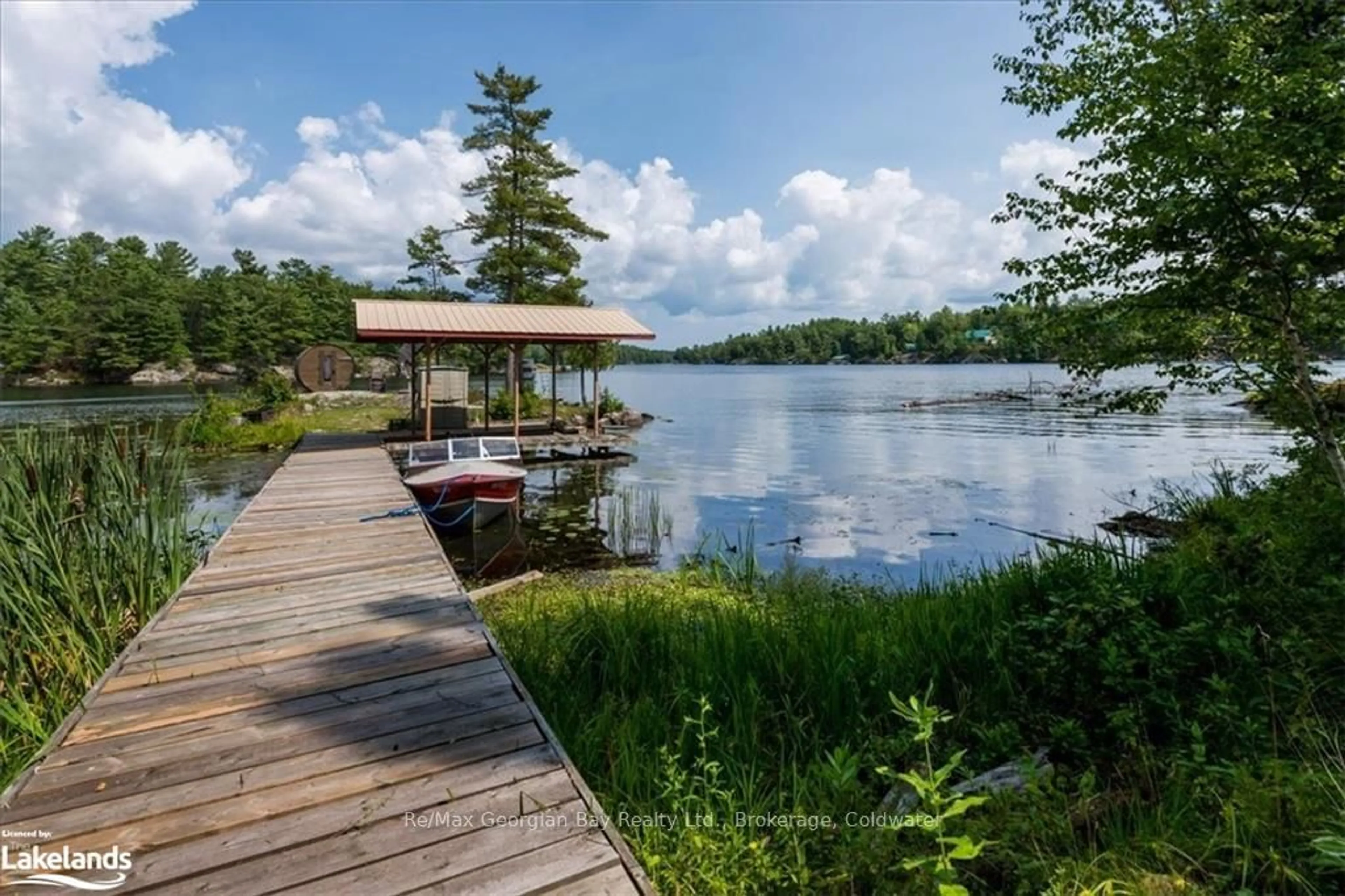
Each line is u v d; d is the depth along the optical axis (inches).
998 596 175.8
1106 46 172.4
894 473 525.3
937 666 146.1
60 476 165.9
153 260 2546.8
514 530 365.7
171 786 89.9
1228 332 178.5
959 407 1149.7
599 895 72.1
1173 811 98.2
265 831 81.0
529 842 80.0
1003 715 135.3
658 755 112.2
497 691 119.9
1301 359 161.9
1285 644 128.4
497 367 1622.8
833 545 326.0
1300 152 134.3
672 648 161.0
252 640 142.6
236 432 636.7
